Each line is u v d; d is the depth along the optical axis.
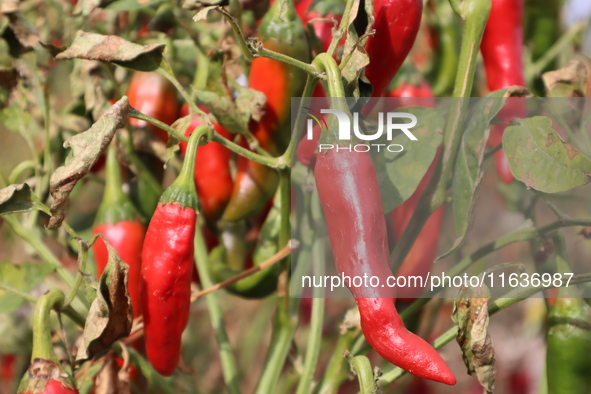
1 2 0.64
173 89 0.70
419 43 0.75
